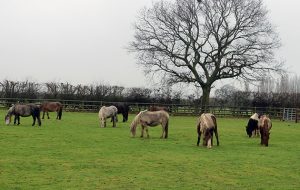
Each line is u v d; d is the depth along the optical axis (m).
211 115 21.36
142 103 53.97
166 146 20.55
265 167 15.62
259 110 54.88
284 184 12.95
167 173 14.05
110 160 16.12
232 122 43.22
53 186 11.90
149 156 17.30
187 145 21.25
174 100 56.00
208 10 54.19
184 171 14.45
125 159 16.44
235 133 29.61
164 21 54.31
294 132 32.69
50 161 15.55
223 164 15.99
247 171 14.77
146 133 25.36
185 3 54.44
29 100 51.34
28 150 17.95
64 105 52.53
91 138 22.95
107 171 14.10
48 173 13.54
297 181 13.43
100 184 12.27
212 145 21.45
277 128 37.16
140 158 16.77
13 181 12.37
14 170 13.84
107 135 24.70
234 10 53.56
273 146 22.38
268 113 54.62
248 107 54.78
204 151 19.28
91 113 49.56
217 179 13.38
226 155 18.27
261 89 72.31
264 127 22.61
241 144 22.88
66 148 18.89
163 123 24.12
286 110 52.12
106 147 19.56
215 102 61.34
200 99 57.66
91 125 31.64
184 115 53.97
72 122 34.16
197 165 15.61
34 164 14.93
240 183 12.94
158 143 21.62
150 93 55.66
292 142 24.97
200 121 21.05
